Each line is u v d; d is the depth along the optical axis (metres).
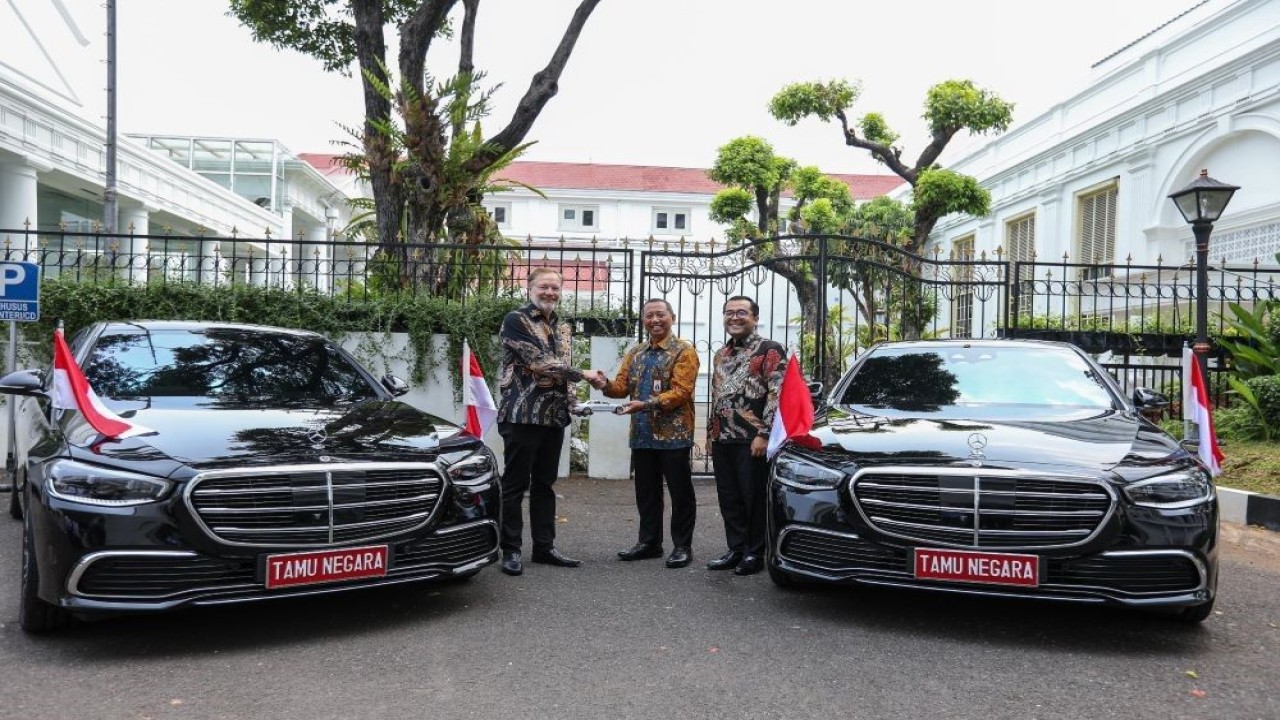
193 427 3.99
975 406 5.00
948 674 3.50
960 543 3.85
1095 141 16.47
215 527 3.55
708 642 3.88
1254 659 3.72
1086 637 3.99
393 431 4.30
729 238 19.28
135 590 3.48
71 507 3.48
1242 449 8.35
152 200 19.73
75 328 8.10
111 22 16.31
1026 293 9.84
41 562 3.55
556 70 9.91
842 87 16.84
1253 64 12.70
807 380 5.69
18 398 6.78
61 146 16.12
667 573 5.20
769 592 4.75
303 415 4.41
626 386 5.54
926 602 4.55
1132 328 10.75
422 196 9.56
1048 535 3.77
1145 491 3.78
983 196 15.33
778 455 4.54
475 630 4.02
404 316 8.54
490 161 10.00
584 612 4.34
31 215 15.44
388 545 3.86
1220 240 13.56
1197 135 13.83
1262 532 6.45
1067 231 17.53
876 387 5.42
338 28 11.65
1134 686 3.39
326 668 3.50
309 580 3.68
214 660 3.56
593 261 8.92
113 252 8.42
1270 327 9.50
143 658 3.57
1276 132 12.26
